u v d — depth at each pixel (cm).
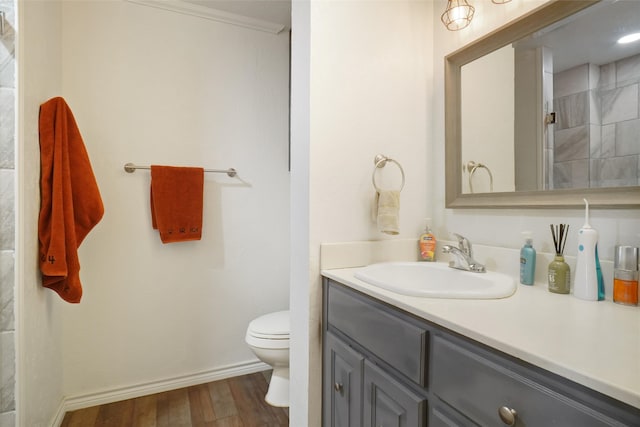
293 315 149
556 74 109
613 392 47
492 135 130
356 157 143
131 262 203
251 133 232
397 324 92
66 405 187
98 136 194
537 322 74
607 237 97
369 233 146
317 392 137
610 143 96
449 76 147
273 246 239
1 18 127
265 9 217
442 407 78
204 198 220
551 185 110
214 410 189
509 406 62
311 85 134
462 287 118
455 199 145
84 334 192
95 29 194
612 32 96
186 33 215
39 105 152
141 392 204
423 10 159
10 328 131
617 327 70
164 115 209
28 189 139
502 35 125
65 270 150
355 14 143
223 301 226
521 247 120
